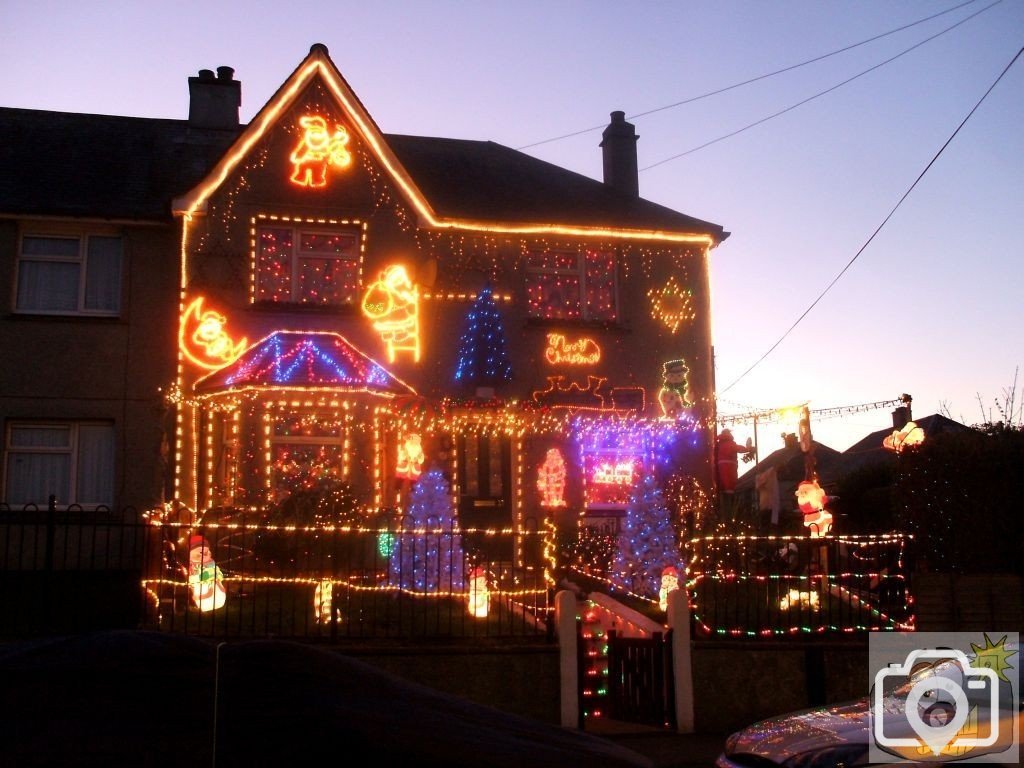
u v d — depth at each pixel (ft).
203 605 41.19
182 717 10.16
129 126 64.80
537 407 57.67
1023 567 44.52
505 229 59.62
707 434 60.80
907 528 48.39
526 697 37.58
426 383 57.41
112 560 52.13
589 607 46.16
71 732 9.69
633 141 70.03
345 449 54.85
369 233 57.88
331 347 53.83
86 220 54.54
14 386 53.47
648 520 49.26
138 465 53.67
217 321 55.16
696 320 62.34
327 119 58.03
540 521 56.44
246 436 54.03
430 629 40.24
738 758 23.95
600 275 61.93
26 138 61.16
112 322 54.80
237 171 56.54
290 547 44.83
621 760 11.36
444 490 46.50
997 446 45.83
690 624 41.04
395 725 10.64
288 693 10.79
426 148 69.62
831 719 23.86
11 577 49.90
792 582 47.26
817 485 50.62
